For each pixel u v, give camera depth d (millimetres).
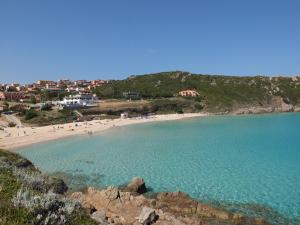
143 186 39781
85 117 146500
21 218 10164
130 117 159750
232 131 105250
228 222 29812
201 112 190750
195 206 32656
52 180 36188
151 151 69750
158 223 26516
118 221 26891
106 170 52562
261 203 35219
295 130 104375
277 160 57406
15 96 195625
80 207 13445
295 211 32719
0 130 106875
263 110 199750
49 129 113000
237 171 49469
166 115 170750
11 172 17312
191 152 67125
